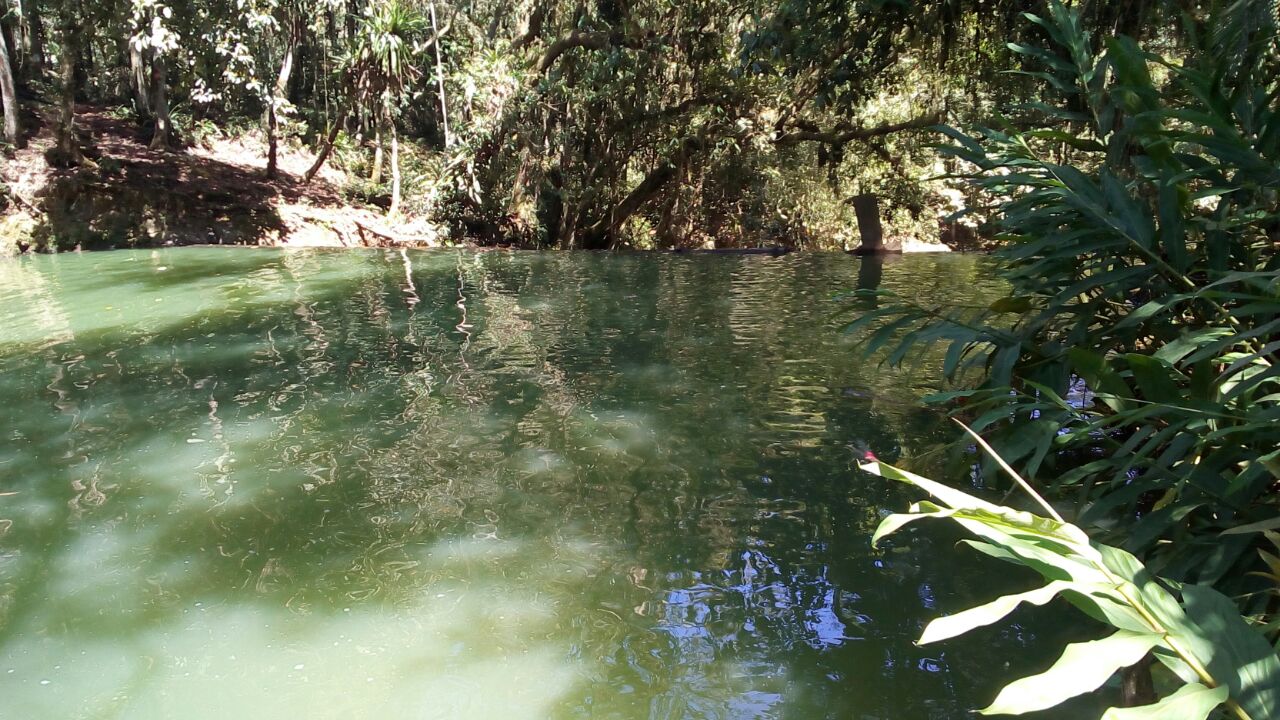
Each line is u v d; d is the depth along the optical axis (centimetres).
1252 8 261
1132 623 113
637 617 193
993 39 838
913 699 162
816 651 179
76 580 211
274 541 233
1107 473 271
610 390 390
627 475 282
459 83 1620
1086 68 319
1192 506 193
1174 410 203
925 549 227
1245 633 113
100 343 497
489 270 888
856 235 2002
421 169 1816
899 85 1359
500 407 361
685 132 1608
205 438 320
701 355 464
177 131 1706
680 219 1859
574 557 223
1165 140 264
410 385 398
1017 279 315
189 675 172
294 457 300
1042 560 119
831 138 1508
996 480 275
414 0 1733
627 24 1505
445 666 175
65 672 173
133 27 1223
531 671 173
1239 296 215
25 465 292
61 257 1054
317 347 484
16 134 1355
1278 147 240
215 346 487
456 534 237
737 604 199
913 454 300
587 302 660
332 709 161
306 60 2192
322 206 1537
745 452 304
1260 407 218
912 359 451
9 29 1805
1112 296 285
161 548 229
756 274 861
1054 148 520
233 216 1380
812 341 504
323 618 194
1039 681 104
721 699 163
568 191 1622
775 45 994
